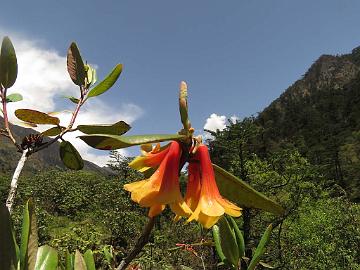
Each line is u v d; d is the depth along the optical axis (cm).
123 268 128
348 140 10775
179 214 129
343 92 15575
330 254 2166
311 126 13312
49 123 188
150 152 148
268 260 2403
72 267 166
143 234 129
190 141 140
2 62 168
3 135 168
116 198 2777
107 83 187
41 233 2077
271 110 16862
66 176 4503
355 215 2192
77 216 3488
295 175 2870
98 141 119
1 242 115
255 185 2917
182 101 137
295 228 2666
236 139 2859
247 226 2434
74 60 189
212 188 139
